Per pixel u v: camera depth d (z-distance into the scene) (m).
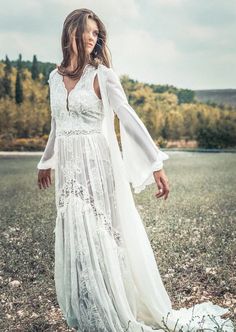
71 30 3.49
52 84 3.62
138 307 3.66
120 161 3.57
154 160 3.49
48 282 4.72
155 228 6.15
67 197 3.50
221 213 6.92
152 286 3.61
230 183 8.53
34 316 4.08
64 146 3.54
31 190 8.41
